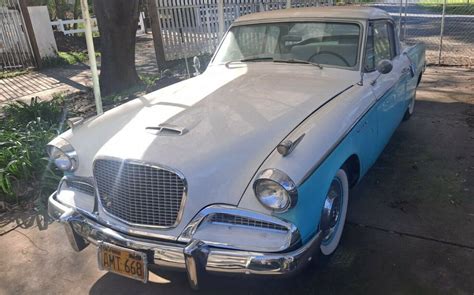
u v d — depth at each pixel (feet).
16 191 12.85
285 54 12.22
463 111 18.52
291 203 6.76
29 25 34.88
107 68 24.52
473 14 61.05
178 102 9.95
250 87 10.70
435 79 24.50
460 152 14.28
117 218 7.93
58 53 40.45
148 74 29.60
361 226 10.36
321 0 38.19
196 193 7.19
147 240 7.55
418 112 18.74
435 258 9.02
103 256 7.95
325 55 11.59
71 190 8.98
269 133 8.11
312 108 9.11
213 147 7.68
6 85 29.66
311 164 7.28
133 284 8.87
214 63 13.33
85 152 8.79
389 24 13.19
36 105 19.04
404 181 12.50
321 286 8.42
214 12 35.29
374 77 11.32
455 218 10.48
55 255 10.03
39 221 11.53
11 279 9.22
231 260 6.92
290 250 6.94
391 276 8.56
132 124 8.91
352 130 9.00
